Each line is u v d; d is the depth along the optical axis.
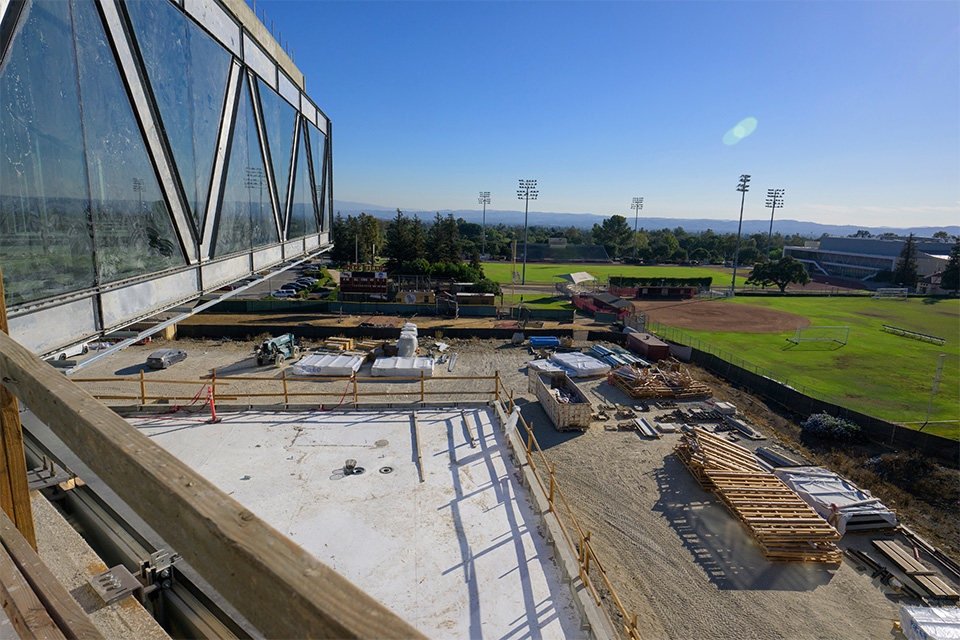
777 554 16.20
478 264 91.75
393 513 10.73
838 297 85.56
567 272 109.12
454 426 14.75
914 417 29.42
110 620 3.49
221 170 9.98
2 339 2.03
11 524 1.88
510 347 40.31
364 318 47.00
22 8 4.94
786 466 22.19
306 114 16.98
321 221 19.94
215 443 13.55
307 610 0.74
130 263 6.98
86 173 6.02
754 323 58.00
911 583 15.49
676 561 16.03
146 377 30.48
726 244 167.25
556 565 9.46
